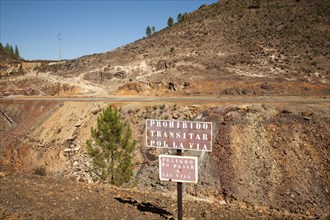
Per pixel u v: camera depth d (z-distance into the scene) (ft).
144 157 93.86
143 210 35.47
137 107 120.06
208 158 86.58
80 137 114.42
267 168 81.51
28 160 112.88
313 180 77.41
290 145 87.40
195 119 105.40
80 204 33.73
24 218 27.91
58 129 125.18
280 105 107.76
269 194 75.05
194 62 213.25
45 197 34.71
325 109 100.99
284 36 254.68
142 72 211.20
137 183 77.71
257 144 88.74
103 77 212.84
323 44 230.89
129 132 72.59
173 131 28.81
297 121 95.30
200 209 39.45
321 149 85.15
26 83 221.25
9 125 147.54
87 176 94.02
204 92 165.58
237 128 94.48
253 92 159.43
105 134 69.87
